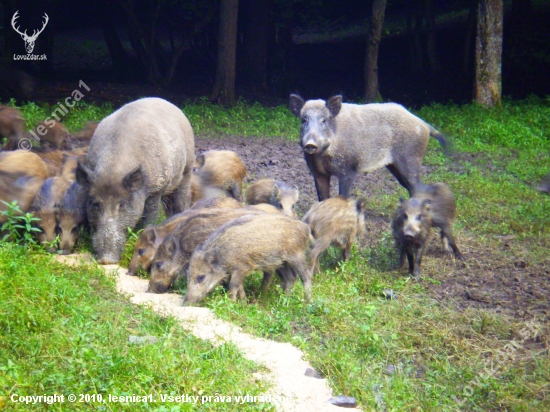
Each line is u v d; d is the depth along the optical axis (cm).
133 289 588
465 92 1684
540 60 1688
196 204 658
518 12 1727
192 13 1627
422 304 608
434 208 689
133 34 1625
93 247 623
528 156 1052
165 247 592
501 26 1348
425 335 567
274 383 492
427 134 762
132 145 632
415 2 2012
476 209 819
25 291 528
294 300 581
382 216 802
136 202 628
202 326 536
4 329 504
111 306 545
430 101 1638
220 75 1403
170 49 2111
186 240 598
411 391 510
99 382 470
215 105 1356
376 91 1427
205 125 1194
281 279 604
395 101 1647
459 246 723
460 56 1941
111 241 619
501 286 647
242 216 587
